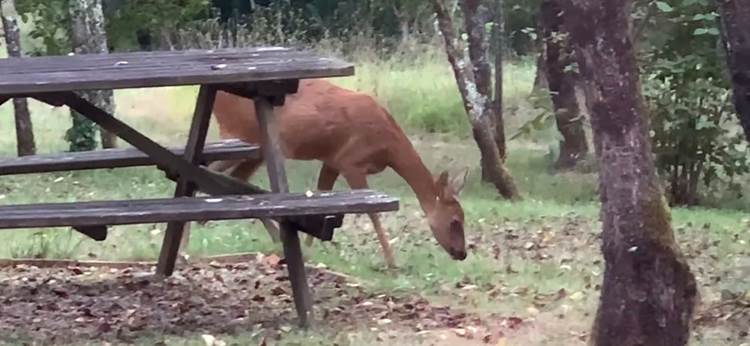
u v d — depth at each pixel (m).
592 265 10.41
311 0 27.05
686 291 6.05
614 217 6.00
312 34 26.20
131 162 9.17
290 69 7.45
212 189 8.80
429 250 11.07
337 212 7.21
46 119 21.22
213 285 9.16
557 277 9.80
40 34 16.80
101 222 6.89
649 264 5.98
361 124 10.98
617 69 5.85
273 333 7.49
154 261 10.22
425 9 24.44
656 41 15.22
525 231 12.23
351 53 23.08
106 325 7.64
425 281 9.52
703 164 15.90
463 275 9.80
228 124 11.34
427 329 7.81
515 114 21.39
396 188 16.16
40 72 7.62
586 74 5.95
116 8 17.47
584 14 5.84
